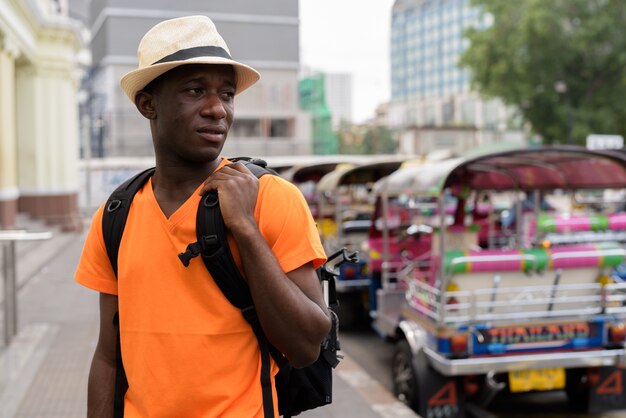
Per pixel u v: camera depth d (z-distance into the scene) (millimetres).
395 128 67750
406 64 124750
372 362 7695
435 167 5906
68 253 15438
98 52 40156
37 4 16391
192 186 1807
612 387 5562
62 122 19156
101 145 35688
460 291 5359
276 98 39562
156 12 37375
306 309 1676
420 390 5336
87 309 9211
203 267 1729
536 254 5363
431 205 9141
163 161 1818
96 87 38906
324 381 1949
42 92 18828
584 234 8664
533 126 35906
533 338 5223
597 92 33594
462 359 5082
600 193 17156
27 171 18656
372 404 5504
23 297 10141
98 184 29312
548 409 5945
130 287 1794
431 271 6004
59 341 7352
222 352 1729
